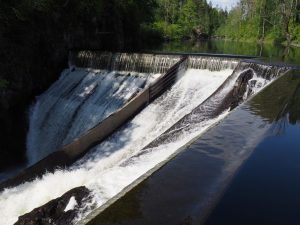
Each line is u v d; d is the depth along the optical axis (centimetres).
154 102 2164
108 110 2350
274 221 589
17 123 2508
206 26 11931
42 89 2797
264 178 746
